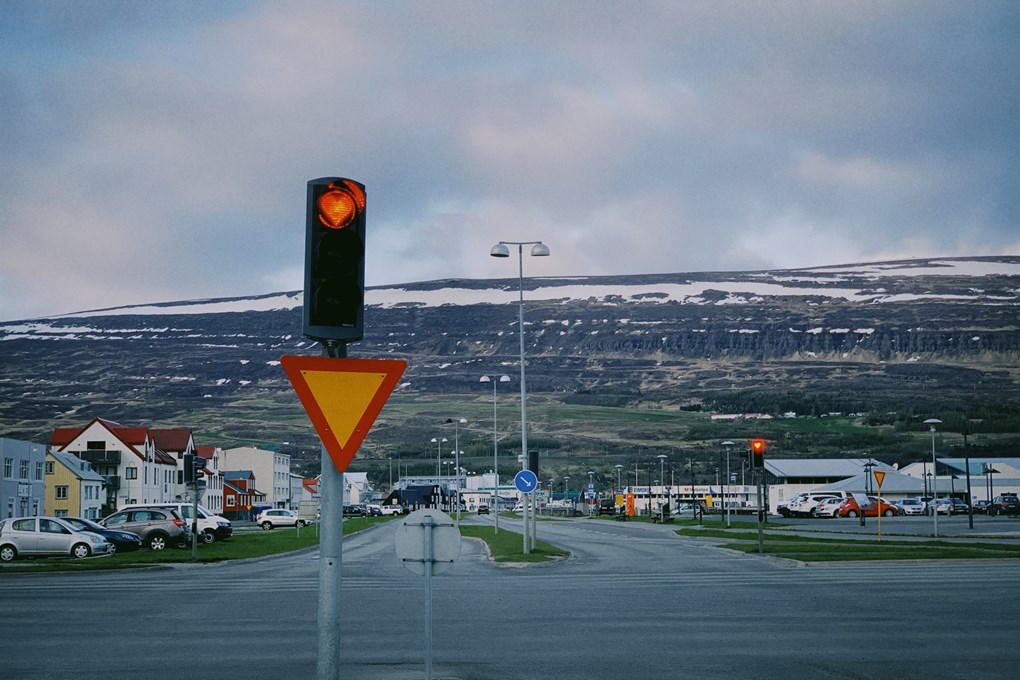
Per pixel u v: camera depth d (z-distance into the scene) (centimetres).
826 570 3028
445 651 1391
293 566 3647
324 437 880
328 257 876
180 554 4356
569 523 9662
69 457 10244
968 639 1495
